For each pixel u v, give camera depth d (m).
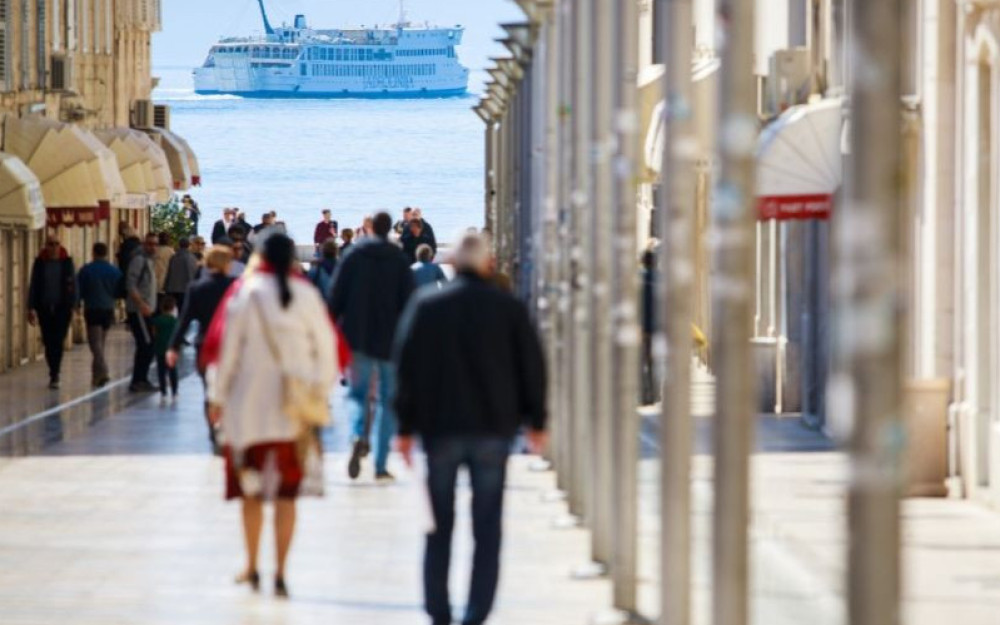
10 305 99.06
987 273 49.28
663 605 30.47
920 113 53.34
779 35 75.56
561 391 51.41
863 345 17.53
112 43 141.00
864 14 17.78
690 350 30.16
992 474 47.91
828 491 51.53
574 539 43.31
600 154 39.78
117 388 87.19
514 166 90.06
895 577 17.52
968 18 49.53
